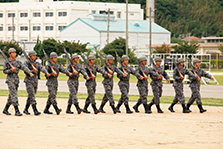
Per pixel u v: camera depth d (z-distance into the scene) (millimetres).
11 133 18750
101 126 21062
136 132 19516
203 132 19750
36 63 25594
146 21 177125
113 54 117000
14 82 24766
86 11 192750
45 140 17344
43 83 55344
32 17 198375
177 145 16922
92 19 164625
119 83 27219
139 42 162500
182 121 23203
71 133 18969
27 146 16234
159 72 27562
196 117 25156
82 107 30141
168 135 18906
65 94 40594
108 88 26703
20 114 24797
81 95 39844
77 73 26219
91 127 20719
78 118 24016
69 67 26219
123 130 19984
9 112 26547
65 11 190000
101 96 38781
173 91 45688
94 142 17109
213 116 25734
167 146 16703
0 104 31047
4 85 52281
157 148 16312
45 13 194875
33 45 137375
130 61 117875
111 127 20812
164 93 43188
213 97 39469
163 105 31812
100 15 165750
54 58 25484
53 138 17781
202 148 16500
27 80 25312
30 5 198875
